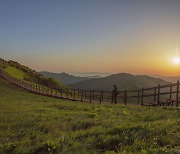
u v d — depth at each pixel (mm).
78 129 13383
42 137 12141
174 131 9898
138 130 10445
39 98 46781
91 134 10953
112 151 8305
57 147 9328
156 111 19078
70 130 13648
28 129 14953
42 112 22422
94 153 8469
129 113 18703
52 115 19719
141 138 9469
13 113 23047
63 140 10125
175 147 8023
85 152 8531
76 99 44688
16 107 28516
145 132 10086
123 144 9133
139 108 22250
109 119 15695
